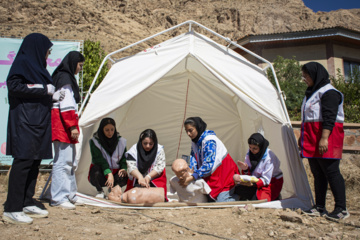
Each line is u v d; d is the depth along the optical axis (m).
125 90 4.71
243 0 67.75
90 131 4.82
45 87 3.44
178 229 3.25
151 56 4.95
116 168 4.92
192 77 6.25
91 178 4.74
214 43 4.98
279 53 14.51
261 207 4.14
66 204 3.98
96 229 3.13
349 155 8.34
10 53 7.14
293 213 3.66
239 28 60.19
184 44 4.89
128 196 4.28
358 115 10.06
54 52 7.31
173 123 6.80
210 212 3.96
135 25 47.81
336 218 3.62
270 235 3.09
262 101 4.66
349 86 11.67
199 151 4.62
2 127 6.98
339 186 3.67
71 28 36.06
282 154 4.88
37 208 3.54
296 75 12.81
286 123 4.50
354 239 2.94
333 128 3.71
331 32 13.77
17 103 3.36
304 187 4.34
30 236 2.84
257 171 4.52
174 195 5.32
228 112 6.56
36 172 3.65
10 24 33.25
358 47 14.93
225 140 6.78
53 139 3.94
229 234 3.13
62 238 2.82
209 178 4.53
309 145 3.81
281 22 62.44
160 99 6.49
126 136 6.66
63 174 4.04
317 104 3.79
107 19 44.16
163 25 54.34
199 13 61.53
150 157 4.60
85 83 10.05
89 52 10.81
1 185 5.84
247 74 4.83
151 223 3.45
